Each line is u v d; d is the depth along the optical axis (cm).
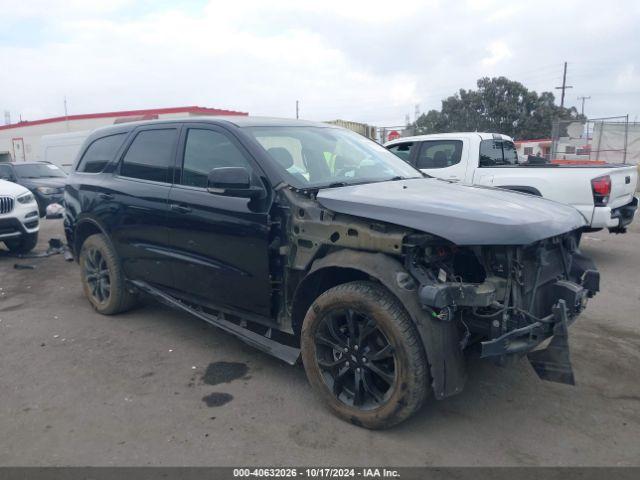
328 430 331
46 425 341
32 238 873
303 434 327
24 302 607
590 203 724
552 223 323
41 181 1456
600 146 2228
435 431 330
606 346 460
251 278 385
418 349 301
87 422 344
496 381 395
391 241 311
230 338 485
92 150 569
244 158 395
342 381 343
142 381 401
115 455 308
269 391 383
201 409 358
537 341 312
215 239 404
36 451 312
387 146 995
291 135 430
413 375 302
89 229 562
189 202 422
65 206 582
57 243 897
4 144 3638
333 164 420
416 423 339
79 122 3284
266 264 372
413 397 305
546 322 314
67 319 543
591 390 382
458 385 304
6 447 317
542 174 766
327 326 343
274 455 306
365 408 330
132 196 480
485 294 293
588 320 528
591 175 721
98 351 458
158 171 466
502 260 309
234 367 424
